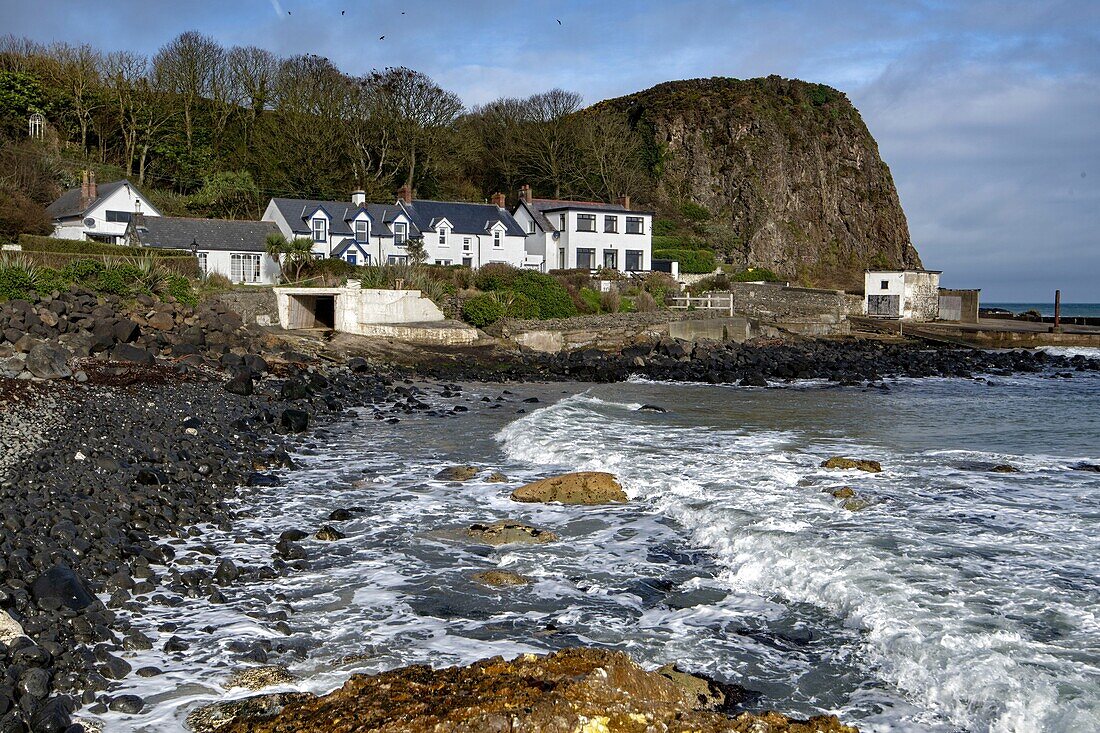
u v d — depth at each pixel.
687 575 10.98
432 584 10.78
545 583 10.79
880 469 16.52
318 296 45.38
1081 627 8.41
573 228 72.06
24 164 62.50
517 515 14.10
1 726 6.59
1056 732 6.60
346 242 62.38
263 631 9.13
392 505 14.80
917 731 7.01
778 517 12.77
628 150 97.06
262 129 80.12
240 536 12.79
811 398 32.16
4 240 47.56
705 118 113.88
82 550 10.71
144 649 8.56
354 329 43.91
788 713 7.25
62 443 16.22
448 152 86.31
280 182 75.31
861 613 9.07
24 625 8.34
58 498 12.51
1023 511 13.19
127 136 75.88
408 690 6.87
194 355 31.17
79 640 8.44
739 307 63.88
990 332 54.84
